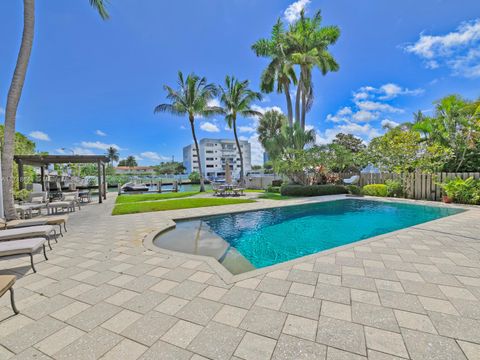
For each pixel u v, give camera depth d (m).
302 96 14.27
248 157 62.69
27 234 3.48
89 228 5.38
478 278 2.53
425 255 3.28
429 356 1.43
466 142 10.54
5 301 2.20
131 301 2.16
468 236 4.24
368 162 12.66
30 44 5.73
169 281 2.57
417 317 1.83
